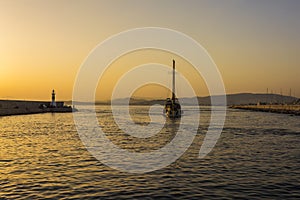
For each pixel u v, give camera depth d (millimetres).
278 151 40250
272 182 23859
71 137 58000
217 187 22484
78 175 26141
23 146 44656
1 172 27156
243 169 28719
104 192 21219
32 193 20922
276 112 199250
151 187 22500
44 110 185000
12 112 147875
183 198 19969
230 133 66500
